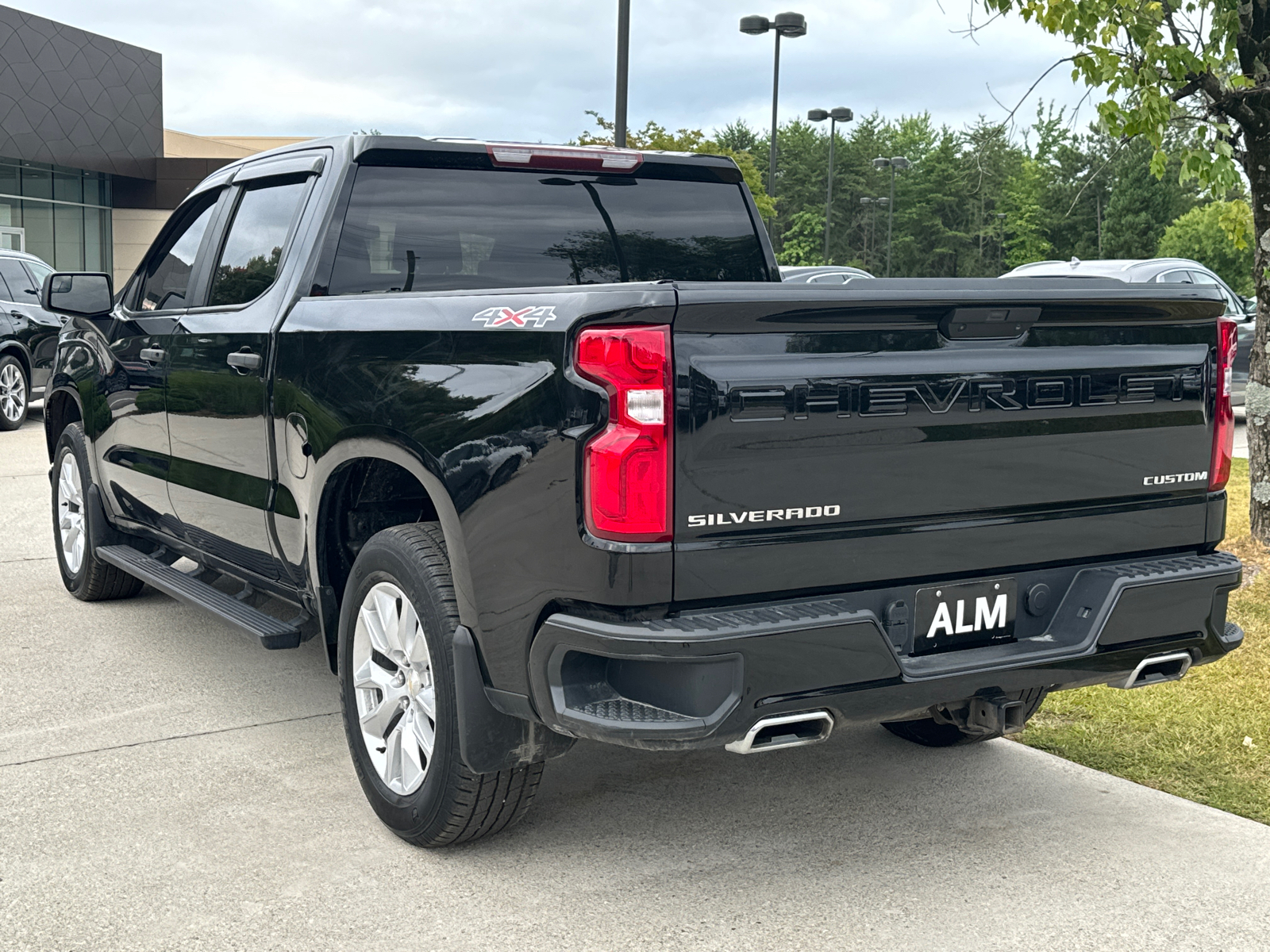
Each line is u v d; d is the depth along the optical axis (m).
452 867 3.41
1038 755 4.33
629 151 4.54
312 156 4.32
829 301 2.80
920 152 120.25
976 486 3.10
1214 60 6.52
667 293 2.69
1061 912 3.16
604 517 2.74
